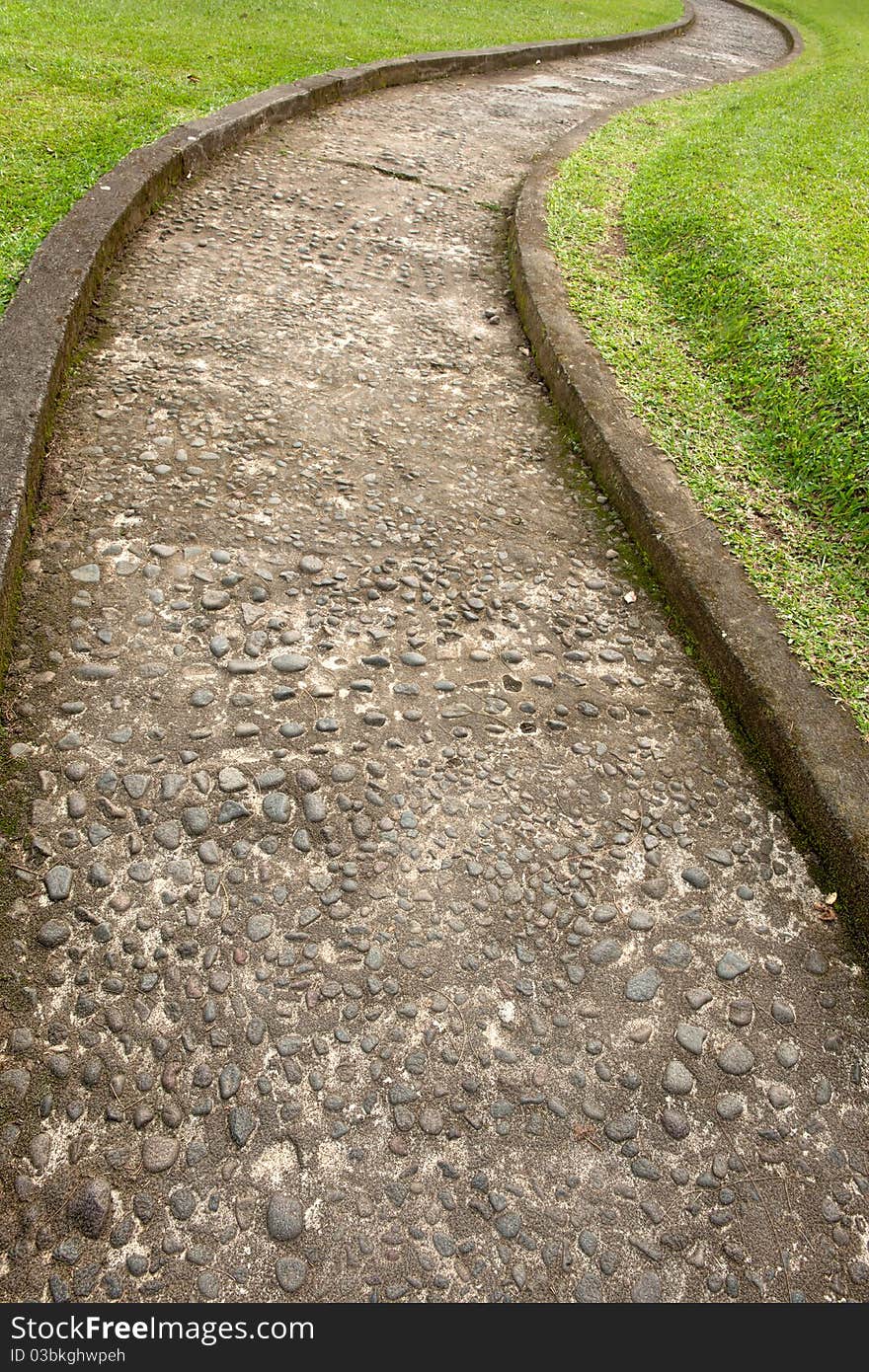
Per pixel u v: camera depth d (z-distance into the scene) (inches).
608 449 134.1
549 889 83.7
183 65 263.3
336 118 265.9
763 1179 68.1
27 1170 62.2
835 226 202.8
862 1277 64.4
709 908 84.4
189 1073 68.2
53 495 113.6
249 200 202.8
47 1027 69.1
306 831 84.5
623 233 208.4
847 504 125.3
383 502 125.1
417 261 194.5
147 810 83.7
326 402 143.0
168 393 136.3
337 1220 62.6
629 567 122.7
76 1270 59.0
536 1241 63.3
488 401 152.8
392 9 402.3
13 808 81.7
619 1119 69.9
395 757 92.4
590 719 100.4
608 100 344.2
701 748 99.3
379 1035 72.1
